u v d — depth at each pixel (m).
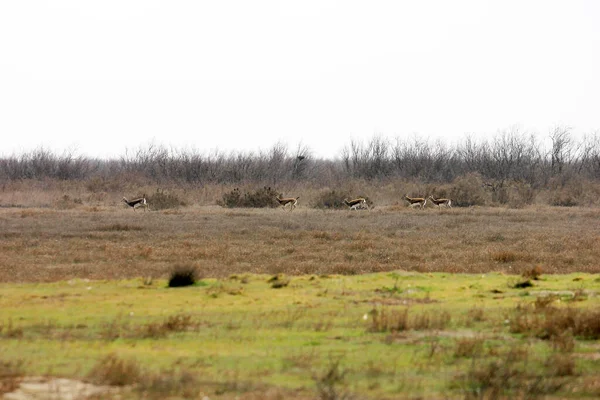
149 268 61.22
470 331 35.31
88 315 39.00
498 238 87.94
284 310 40.75
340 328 35.88
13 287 49.31
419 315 38.59
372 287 49.62
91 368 27.55
